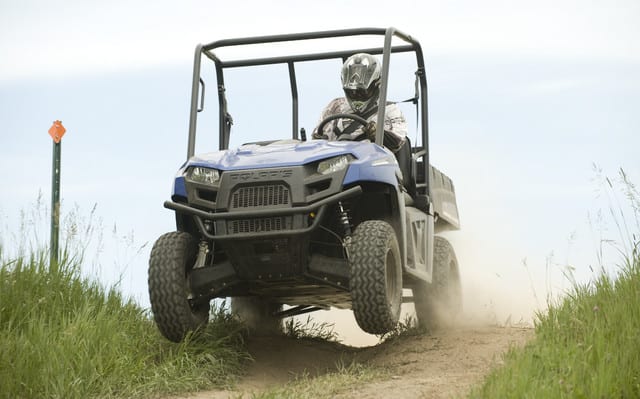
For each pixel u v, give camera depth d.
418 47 16.44
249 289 14.44
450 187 19.19
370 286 13.01
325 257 13.68
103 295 15.71
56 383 12.74
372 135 15.16
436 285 17.03
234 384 13.48
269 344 15.78
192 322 13.68
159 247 13.55
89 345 13.66
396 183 14.05
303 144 14.09
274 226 13.15
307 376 13.48
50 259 15.79
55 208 16.17
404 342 15.30
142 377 13.30
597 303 13.43
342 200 13.32
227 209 13.31
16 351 13.09
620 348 11.60
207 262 14.37
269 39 15.44
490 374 11.42
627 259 14.18
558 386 10.48
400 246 14.44
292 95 17.41
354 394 11.71
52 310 14.66
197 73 15.11
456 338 15.12
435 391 11.60
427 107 16.77
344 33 15.21
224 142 16.78
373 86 15.75
